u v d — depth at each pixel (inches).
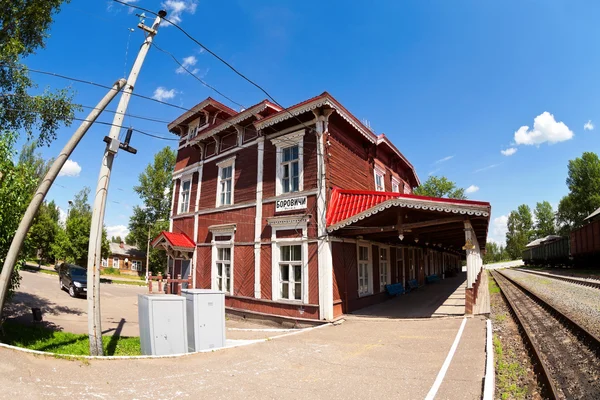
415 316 447.8
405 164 868.0
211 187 657.0
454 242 871.7
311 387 207.3
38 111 424.8
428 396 188.7
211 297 318.0
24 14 422.6
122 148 335.9
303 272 463.5
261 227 531.8
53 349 329.4
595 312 421.4
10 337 346.9
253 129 581.3
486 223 455.8
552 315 424.2
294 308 466.3
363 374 229.5
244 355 278.1
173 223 749.9
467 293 439.8
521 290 764.6
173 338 296.7
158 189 1608.0
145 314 301.7
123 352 330.0
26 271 1258.0
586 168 2229.3
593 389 198.8
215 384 211.8
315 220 463.8
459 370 229.8
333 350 293.3
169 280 629.0
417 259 885.8
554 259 1660.9
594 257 1219.9
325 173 466.6
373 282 575.5
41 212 1419.8
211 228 621.6
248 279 537.0
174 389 201.8
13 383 181.5
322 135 478.3
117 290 979.3
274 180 527.2
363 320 436.8
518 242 3398.1
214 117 709.3
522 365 246.8
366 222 443.8
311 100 471.2
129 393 192.5
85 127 315.3
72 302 673.6
